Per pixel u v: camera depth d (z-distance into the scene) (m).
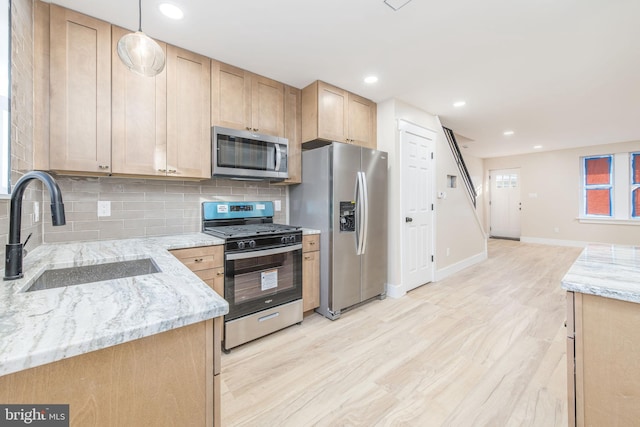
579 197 6.46
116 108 1.88
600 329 0.99
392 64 2.45
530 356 2.04
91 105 1.79
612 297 0.94
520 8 1.75
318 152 2.79
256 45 2.14
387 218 3.24
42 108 1.64
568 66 2.50
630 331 0.94
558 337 2.32
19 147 1.42
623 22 1.88
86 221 2.04
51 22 1.67
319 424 1.44
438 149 3.98
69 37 1.72
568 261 5.09
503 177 7.66
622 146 5.86
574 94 3.14
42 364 0.54
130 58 1.39
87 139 1.78
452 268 4.32
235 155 2.38
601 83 2.86
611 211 6.09
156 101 2.03
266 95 2.65
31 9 1.59
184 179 2.36
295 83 2.80
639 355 0.92
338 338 2.32
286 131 2.80
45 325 0.63
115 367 0.63
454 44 2.15
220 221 2.64
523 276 4.15
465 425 1.42
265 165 2.56
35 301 0.78
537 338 2.31
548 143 5.92
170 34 1.99
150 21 1.84
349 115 3.03
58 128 1.69
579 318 1.03
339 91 2.93
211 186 2.65
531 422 1.44
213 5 1.70
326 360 2.00
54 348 0.54
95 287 0.91
